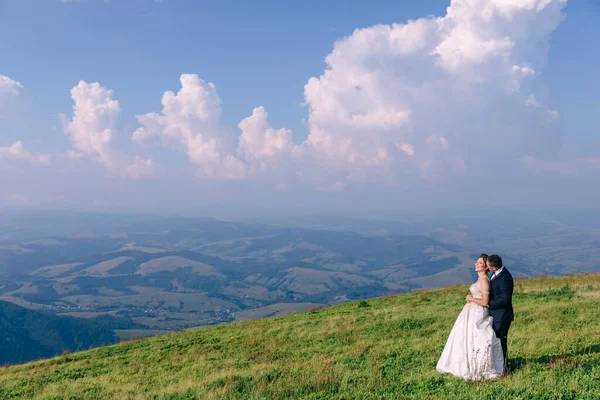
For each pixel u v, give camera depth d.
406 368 13.91
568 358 11.84
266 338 24.56
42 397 16.53
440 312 25.47
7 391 18.91
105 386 17.50
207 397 12.98
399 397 10.59
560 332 16.09
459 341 11.34
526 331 17.09
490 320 11.02
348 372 13.93
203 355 22.02
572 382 9.92
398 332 21.38
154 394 14.65
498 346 10.90
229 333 28.77
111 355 26.41
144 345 28.28
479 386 10.26
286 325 28.08
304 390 12.62
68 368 23.45
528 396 9.46
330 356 17.73
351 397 11.26
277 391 12.59
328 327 25.22
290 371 15.26
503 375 10.86
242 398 12.48
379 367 14.32
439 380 11.45
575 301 23.55
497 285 10.90
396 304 32.28
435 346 16.80
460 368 11.23
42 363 26.56
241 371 16.64
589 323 17.52
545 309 21.52
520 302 25.38
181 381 16.36
